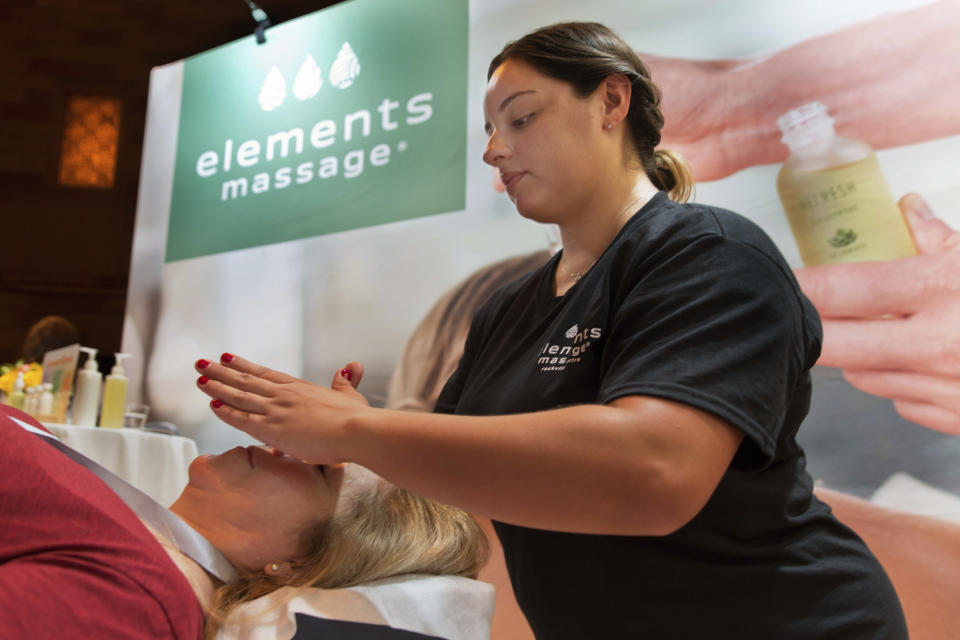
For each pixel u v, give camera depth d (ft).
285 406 2.38
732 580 2.57
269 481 3.22
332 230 10.31
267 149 11.12
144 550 2.41
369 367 9.58
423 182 9.78
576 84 2.99
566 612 2.81
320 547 3.20
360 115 10.44
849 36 7.46
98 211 24.57
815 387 7.01
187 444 7.31
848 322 6.98
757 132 7.72
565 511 2.05
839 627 2.59
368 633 2.91
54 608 2.14
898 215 6.95
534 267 8.78
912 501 6.44
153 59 24.34
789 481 2.72
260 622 2.85
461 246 9.32
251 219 10.98
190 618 2.45
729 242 2.51
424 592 3.11
